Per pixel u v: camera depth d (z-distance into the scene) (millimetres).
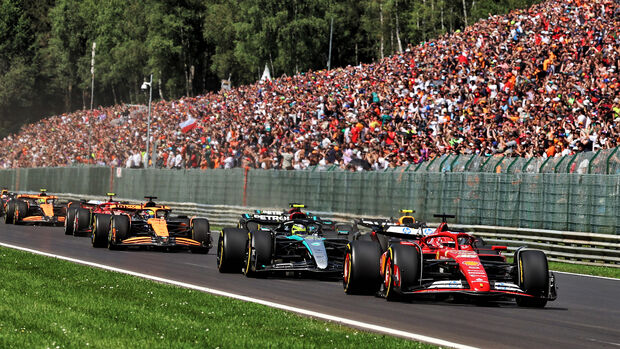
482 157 73438
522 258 35000
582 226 62719
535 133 78188
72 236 77125
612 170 61875
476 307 34938
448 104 96562
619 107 76438
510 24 114438
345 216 85000
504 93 91125
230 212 103062
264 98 147500
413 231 43125
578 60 90375
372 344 24578
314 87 136750
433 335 27250
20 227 89312
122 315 29172
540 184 66312
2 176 191625
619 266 58750
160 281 42031
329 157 100562
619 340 27469
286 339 25234
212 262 54875
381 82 118250
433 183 75250
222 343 24125
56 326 26453
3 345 23047
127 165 155625
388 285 35781
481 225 71000
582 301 39406
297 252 48094
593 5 104188
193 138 143750
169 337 25062
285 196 94562
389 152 90625
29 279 40250
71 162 193625
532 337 27281
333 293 39062
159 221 61781
